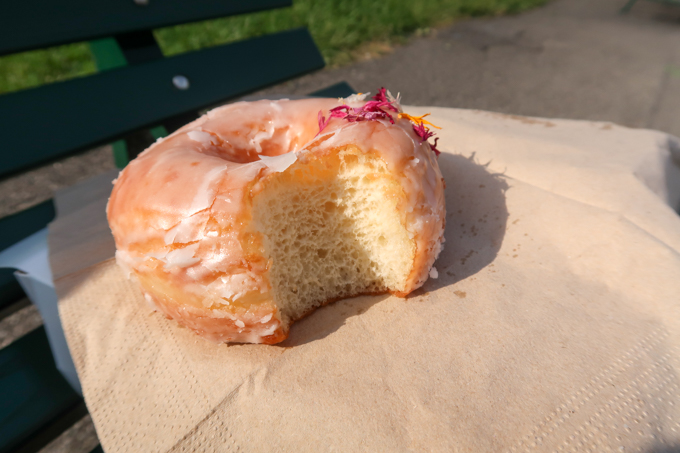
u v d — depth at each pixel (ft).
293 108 0.44
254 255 0.32
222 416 0.31
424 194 0.36
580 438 0.27
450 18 1.85
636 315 0.34
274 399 0.31
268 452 0.29
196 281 0.32
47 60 1.18
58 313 0.39
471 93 1.27
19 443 0.34
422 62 1.46
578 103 1.24
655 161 0.47
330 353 0.34
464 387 0.31
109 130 0.48
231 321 0.33
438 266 0.40
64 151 0.45
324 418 0.30
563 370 0.31
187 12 0.59
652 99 1.27
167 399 0.32
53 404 0.36
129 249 0.35
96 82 0.49
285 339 0.36
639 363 0.31
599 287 0.36
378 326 0.36
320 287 0.39
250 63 0.64
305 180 0.36
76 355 0.35
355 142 0.35
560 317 0.34
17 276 0.42
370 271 0.39
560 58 1.55
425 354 0.33
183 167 0.34
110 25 0.52
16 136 0.42
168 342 0.36
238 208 0.32
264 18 1.43
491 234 0.42
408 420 0.29
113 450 0.29
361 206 0.38
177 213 0.32
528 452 0.27
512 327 0.34
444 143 0.53
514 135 0.52
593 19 2.03
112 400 0.32
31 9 0.46
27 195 0.91
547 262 0.39
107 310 0.39
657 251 0.36
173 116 0.53
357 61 1.44
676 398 0.29
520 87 1.32
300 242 0.37
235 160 0.41
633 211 0.41
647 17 2.10
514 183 0.46
